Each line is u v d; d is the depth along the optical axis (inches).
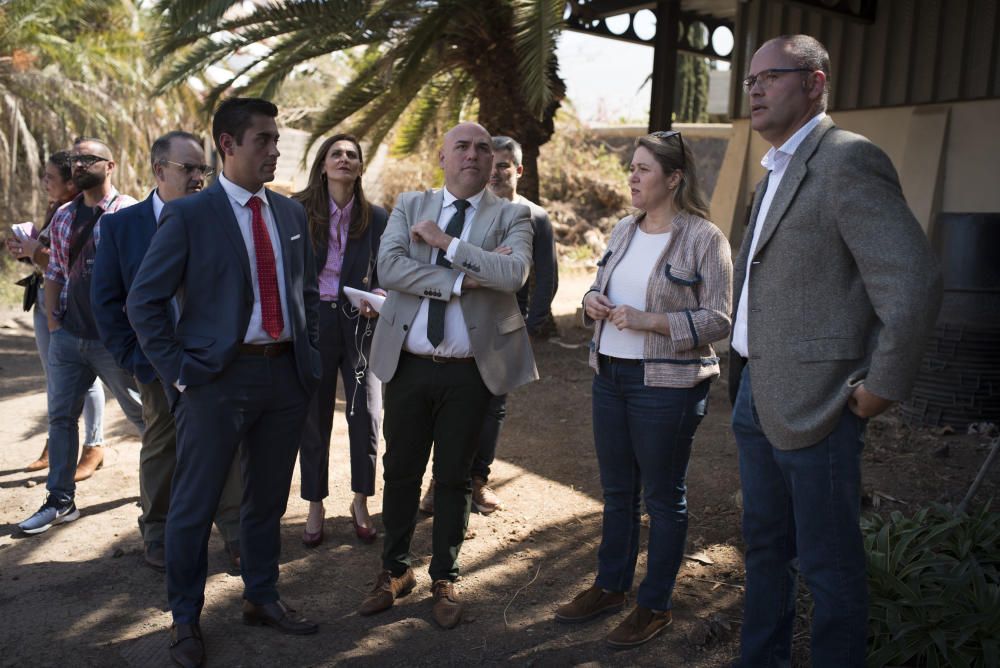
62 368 153.7
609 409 118.7
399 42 303.7
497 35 306.0
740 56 333.1
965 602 114.2
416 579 137.6
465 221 123.9
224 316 107.7
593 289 121.6
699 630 120.4
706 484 182.2
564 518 163.8
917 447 205.5
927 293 81.0
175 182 127.4
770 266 92.2
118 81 535.2
